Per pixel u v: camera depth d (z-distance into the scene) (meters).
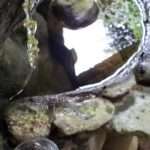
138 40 0.82
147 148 0.79
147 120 0.76
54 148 0.67
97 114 0.73
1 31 0.56
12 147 0.71
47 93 0.74
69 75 0.76
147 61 0.83
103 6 0.85
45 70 0.76
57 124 0.72
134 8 0.86
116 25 0.83
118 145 0.77
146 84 0.84
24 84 0.73
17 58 0.69
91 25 0.82
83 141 0.74
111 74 0.77
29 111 0.72
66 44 0.79
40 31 0.78
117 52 0.80
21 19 0.58
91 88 0.76
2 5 0.51
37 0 0.77
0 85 0.69
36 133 0.70
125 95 0.79
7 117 0.71
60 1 0.82
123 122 0.75
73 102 0.74
